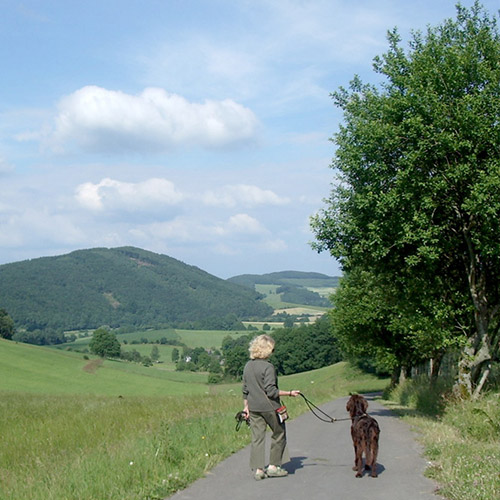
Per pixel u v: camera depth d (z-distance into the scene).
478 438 10.64
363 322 34.12
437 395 19.59
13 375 70.81
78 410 20.94
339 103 18.16
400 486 7.17
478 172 14.47
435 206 14.77
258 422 7.83
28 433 14.18
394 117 15.42
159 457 8.35
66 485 7.01
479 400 14.96
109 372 83.50
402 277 17.16
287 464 8.84
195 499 6.64
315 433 12.79
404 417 16.75
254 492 6.95
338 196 17.81
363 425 7.89
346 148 16.77
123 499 6.43
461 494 6.38
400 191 15.23
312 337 103.00
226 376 106.12
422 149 14.44
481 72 14.80
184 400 22.61
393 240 16.16
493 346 17.81
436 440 10.43
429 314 17.20
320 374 89.75
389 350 35.84
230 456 9.40
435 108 14.52
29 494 6.80
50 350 99.50
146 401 24.02
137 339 181.00
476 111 14.38
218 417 14.23
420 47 16.61
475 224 15.53
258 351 8.02
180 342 177.25
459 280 18.03
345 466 8.64
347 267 18.02
